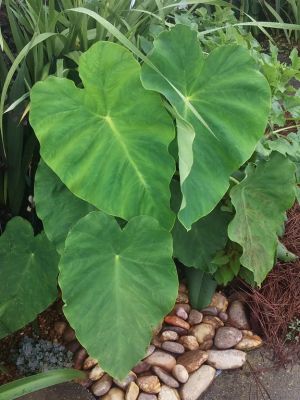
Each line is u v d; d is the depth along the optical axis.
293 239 1.17
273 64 0.99
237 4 1.93
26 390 0.76
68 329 1.00
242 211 0.91
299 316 1.05
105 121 0.80
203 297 1.06
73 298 0.79
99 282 0.79
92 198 0.81
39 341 0.96
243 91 0.83
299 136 0.99
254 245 0.92
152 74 0.79
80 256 0.78
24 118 0.94
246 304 1.08
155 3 1.07
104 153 0.81
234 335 1.01
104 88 0.77
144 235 0.79
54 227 0.85
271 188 0.91
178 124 0.77
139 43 0.97
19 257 0.90
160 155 0.81
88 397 0.89
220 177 0.83
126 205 0.82
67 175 0.80
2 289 0.90
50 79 0.76
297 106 1.01
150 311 0.81
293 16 1.99
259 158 0.91
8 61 1.05
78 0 0.94
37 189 0.85
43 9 0.96
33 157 1.03
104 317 0.79
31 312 0.90
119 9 1.00
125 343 0.79
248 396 0.95
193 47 0.81
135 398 0.91
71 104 0.78
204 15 1.31
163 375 0.94
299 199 0.96
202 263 0.97
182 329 1.02
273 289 1.08
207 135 0.83
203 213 0.81
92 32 1.00
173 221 0.83
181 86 0.83
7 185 1.02
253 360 1.00
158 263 0.80
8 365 0.95
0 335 0.90
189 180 0.81
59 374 0.79
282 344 1.02
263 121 0.83
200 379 0.95
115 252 0.80
